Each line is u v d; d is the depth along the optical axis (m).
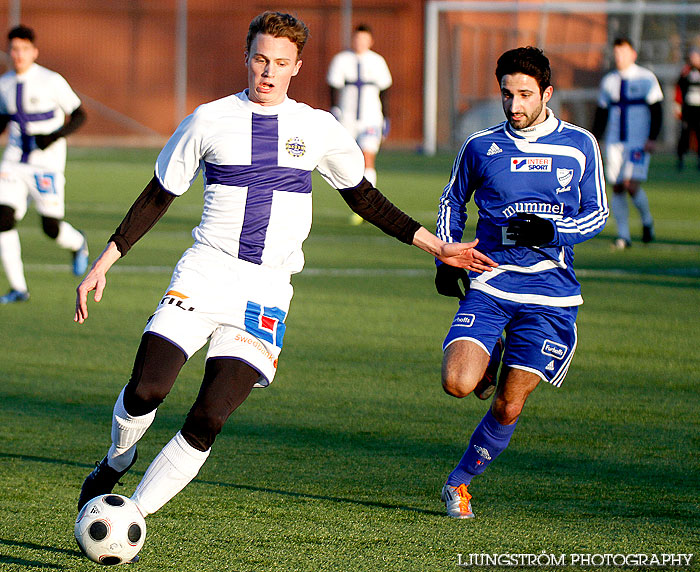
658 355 23.38
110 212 49.97
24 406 18.62
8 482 14.44
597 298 30.30
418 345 24.14
